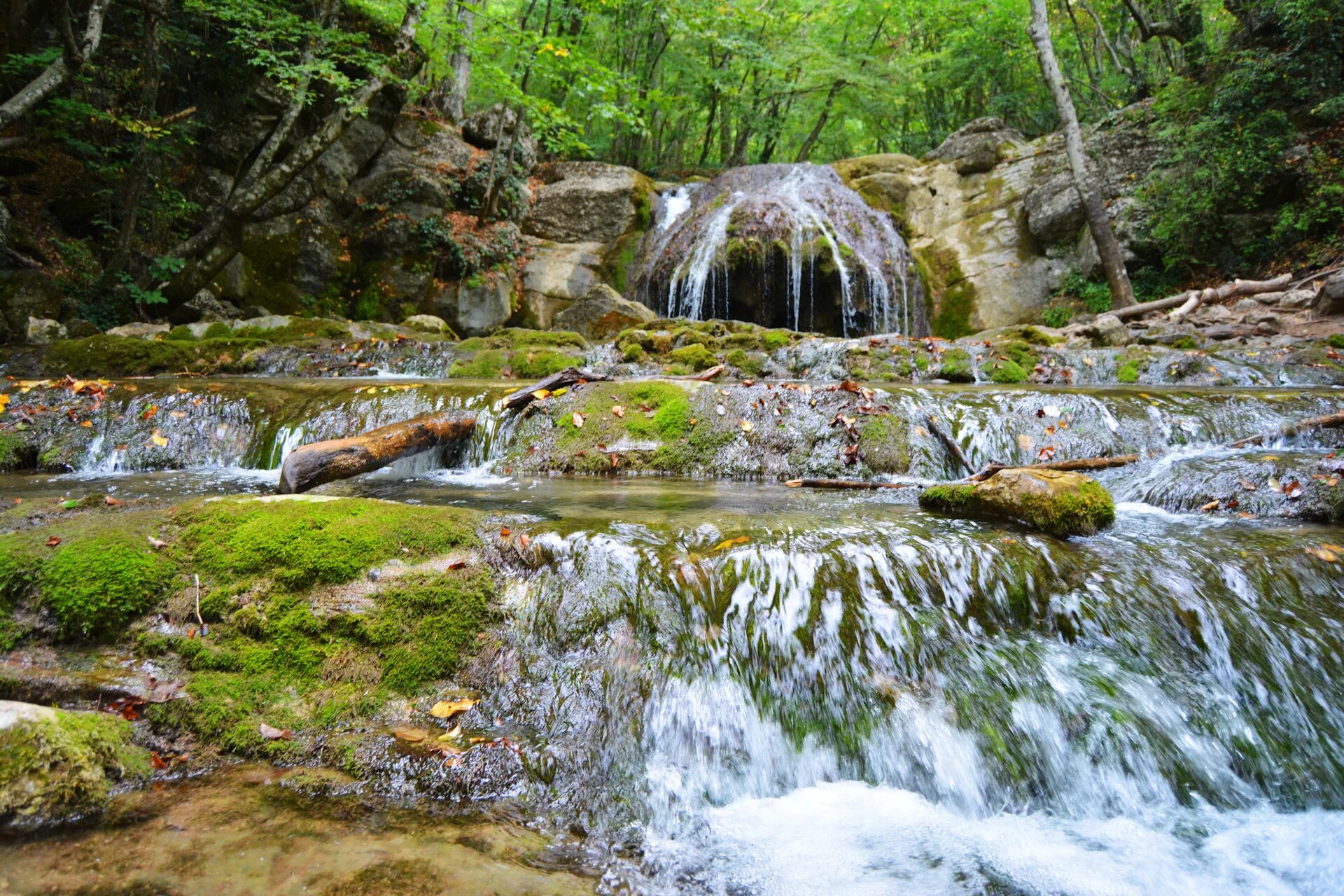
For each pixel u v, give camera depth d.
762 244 12.95
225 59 11.40
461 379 7.43
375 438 4.38
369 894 1.78
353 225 13.09
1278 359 7.27
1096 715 2.60
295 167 10.52
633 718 2.49
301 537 2.82
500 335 9.00
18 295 8.64
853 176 16.56
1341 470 3.90
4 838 1.88
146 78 9.82
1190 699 2.70
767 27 19.25
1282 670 2.79
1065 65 20.20
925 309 14.23
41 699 2.35
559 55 11.92
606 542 2.92
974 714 2.59
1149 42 17.00
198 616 2.62
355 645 2.61
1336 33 10.66
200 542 2.83
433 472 5.07
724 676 2.62
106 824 1.98
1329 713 2.70
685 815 2.28
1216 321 9.73
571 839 2.12
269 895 1.75
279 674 2.52
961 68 19.75
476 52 11.48
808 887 2.00
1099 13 18.56
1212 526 3.60
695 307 13.24
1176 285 12.24
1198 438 5.05
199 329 8.94
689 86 18.50
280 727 2.38
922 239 15.41
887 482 4.65
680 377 6.43
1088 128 14.54
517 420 5.37
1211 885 2.09
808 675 2.67
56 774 2.00
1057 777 2.47
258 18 10.27
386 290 12.99
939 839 2.23
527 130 15.69
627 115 12.50
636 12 17.39
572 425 5.30
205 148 11.62
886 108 21.70
